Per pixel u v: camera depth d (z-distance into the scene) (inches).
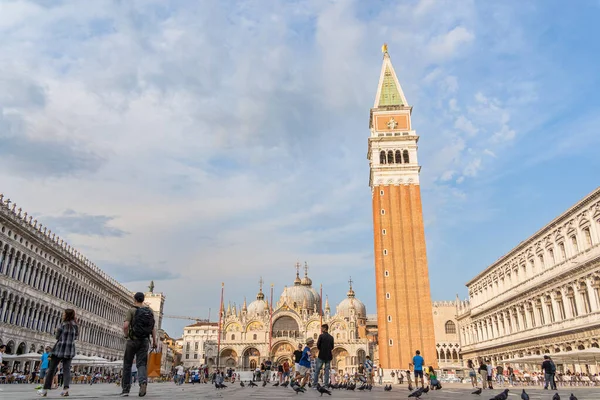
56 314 3287.4
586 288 2837.1
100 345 4224.9
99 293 4202.8
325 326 1104.2
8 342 2652.6
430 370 1883.6
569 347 3021.7
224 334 6638.8
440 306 6028.5
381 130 5157.5
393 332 4340.6
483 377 2071.9
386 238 4670.3
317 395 1018.1
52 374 741.3
